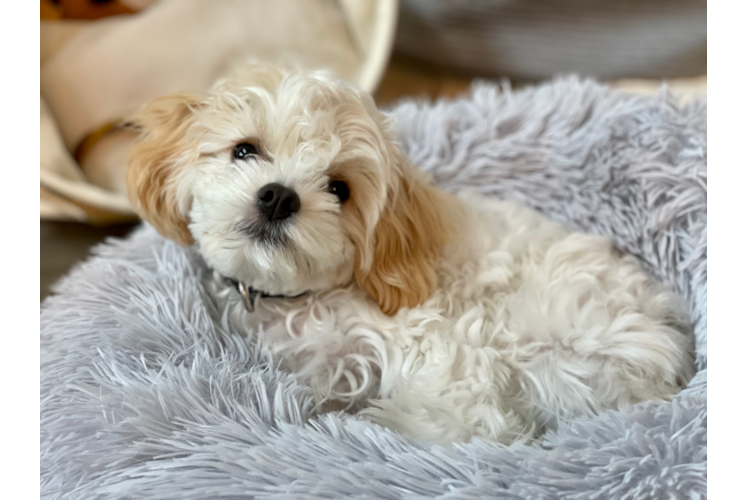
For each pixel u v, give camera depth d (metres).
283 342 0.59
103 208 0.84
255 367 0.57
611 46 1.01
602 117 0.70
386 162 0.58
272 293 0.60
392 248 0.60
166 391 0.54
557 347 0.58
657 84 1.04
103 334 0.57
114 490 0.50
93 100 0.84
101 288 0.60
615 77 1.04
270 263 0.55
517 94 0.75
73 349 0.56
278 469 0.51
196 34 0.87
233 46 0.88
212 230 0.56
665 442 0.51
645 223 0.66
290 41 0.91
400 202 0.60
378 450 0.53
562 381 0.57
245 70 0.61
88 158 0.85
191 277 0.61
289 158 0.56
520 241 0.64
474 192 0.70
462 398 0.56
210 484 0.50
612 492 0.50
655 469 0.51
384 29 0.92
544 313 0.59
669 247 0.65
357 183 0.58
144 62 0.85
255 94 0.57
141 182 0.60
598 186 0.69
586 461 0.51
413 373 0.58
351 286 0.61
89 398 0.54
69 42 0.85
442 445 0.55
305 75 0.58
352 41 0.96
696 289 0.63
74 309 0.59
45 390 0.55
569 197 0.70
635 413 0.53
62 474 0.52
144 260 0.63
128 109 0.85
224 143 0.58
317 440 0.52
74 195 0.82
